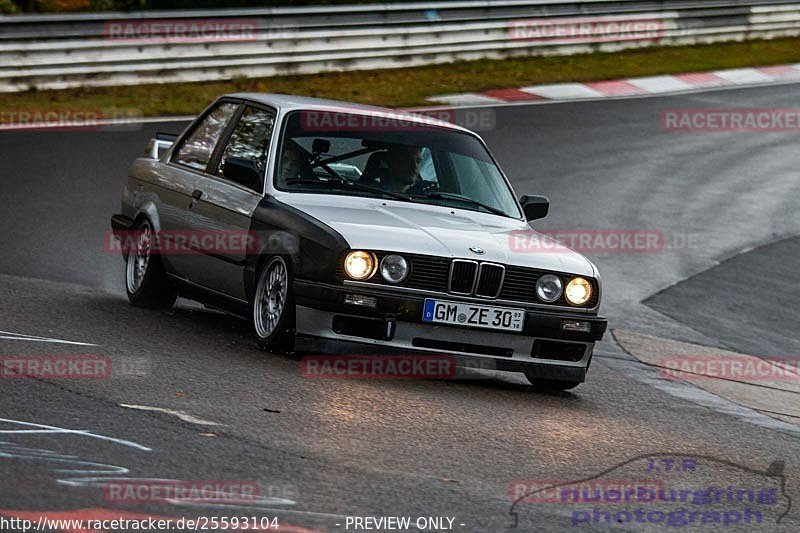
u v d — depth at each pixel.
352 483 13.20
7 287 25.62
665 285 35.28
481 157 23.62
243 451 14.01
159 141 26.53
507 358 20.17
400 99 58.16
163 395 16.48
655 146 54.25
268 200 21.12
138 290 24.73
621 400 21.42
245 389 17.41
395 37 65.75
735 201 46.69
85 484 12.09
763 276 37.31
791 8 83.25
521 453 15.73
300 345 19.67
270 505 12.02
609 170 48.88
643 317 31.67
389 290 19.53
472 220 21.83
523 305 20.08
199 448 13.93
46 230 32.97
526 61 70.44
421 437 15.82
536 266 20.20
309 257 19.62
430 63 67.38
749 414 21.83
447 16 67.56
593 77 67.75
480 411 18.20
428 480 13.73
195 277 23.22
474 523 12.22
